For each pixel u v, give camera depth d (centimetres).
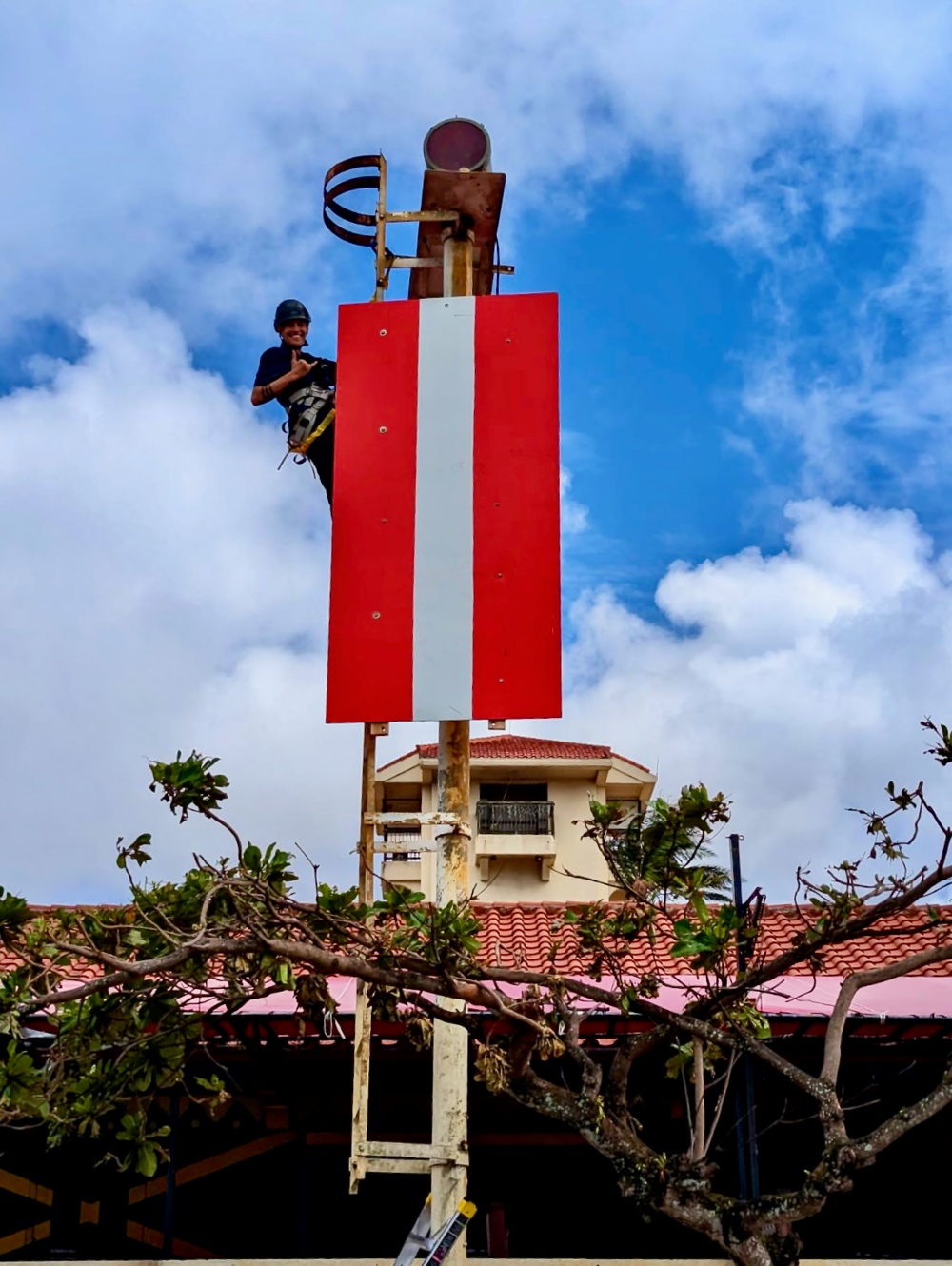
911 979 1525
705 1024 1008
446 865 1051
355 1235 1644
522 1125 1617
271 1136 1623
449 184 1170
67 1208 1511
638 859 1062
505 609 1105
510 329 1166
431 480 1137
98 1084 1057
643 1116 1518
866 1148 943
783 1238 950
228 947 934
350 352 1170
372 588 1116
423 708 1087
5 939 954
